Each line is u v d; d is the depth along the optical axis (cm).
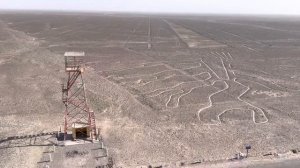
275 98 3816
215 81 4444
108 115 3153
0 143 2514
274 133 2866
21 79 4266
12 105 3350
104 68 4925
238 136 2784
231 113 3309
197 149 2541
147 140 2667
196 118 3162
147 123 3009
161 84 4225
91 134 2547
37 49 6250
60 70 4753
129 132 2800
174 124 3009
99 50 6344
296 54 6506
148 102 3553
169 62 5488
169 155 2438
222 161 2334
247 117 3216
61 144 2462
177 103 3562
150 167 2239
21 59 5366
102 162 2252
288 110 3438
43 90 3825
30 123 2911
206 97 3778
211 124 3031
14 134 2675
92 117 2764
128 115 3177
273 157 2414
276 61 5825
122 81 4288
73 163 2225
